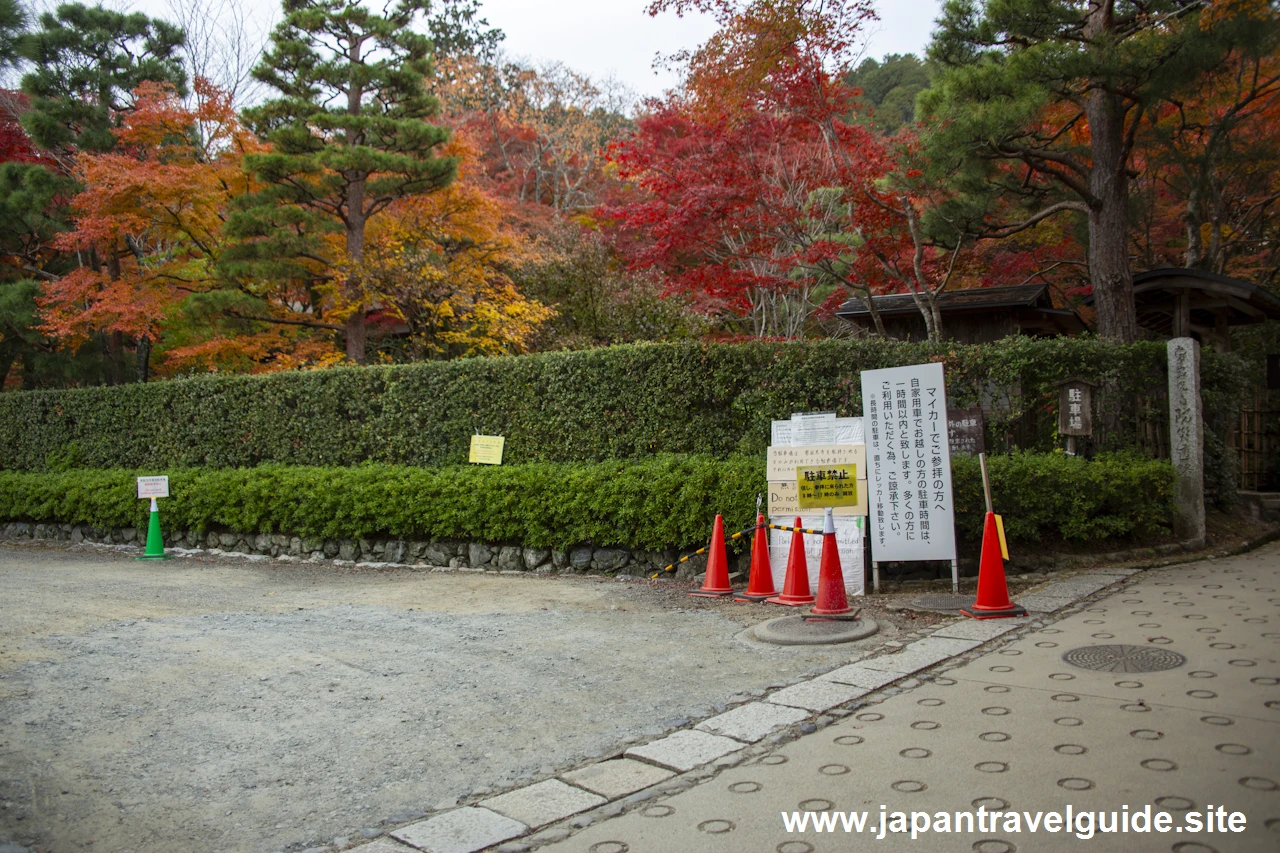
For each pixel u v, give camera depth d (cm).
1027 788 363
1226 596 677
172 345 1969
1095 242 1114
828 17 1148
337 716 518
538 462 1103
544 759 443
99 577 1099
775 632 657
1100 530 857
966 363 921
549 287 1778
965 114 977
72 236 1598
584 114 3164
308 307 2141
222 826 379
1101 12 1075
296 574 1116
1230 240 1730
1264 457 1452
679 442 1006
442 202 1723
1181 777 360
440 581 1011
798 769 405
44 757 460
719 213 1258
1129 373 939
